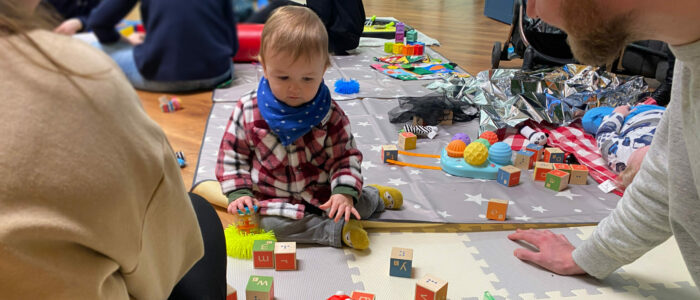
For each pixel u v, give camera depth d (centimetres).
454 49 363
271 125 125
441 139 200
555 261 118
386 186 157
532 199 153
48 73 31
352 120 217
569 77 233
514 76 235
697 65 57
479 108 221
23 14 27
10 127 30
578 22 50
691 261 82
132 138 37
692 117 65
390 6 538
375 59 319
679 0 48
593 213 145
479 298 110
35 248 32
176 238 47
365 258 125
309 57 115
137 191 38
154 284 46
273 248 120
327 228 128
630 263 112
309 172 134
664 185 90
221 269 66
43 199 31
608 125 179
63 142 32
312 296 111
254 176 134
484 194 156
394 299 110
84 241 34
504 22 474
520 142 192
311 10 121
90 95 33
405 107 217
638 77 232
